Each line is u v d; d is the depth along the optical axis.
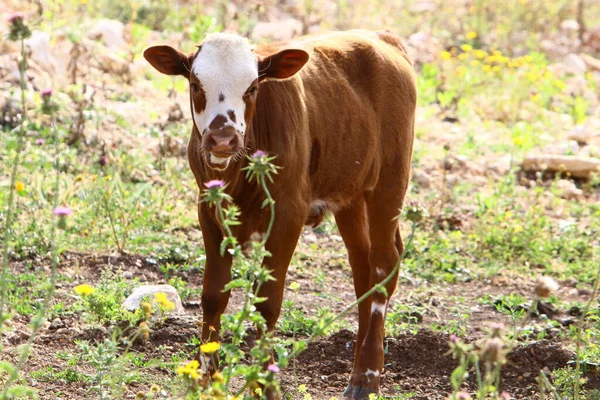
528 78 21.42
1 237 12.62
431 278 13.73
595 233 15.70
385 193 10.85
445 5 29.58
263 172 7.38
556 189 17.25
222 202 9.04
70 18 21.64
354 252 10.97
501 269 14.27
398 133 10.94
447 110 20.91
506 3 30.23
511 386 10.23
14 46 18.56
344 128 10.24
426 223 15.50
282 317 11.64
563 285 13.88
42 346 10.11
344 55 10.68
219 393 6.84
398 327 11.35
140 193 14.32
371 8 28.12
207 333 9.19
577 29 28.97
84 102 16.25
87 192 13.95
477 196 16.03
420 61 23.58
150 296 11.09
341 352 10.84
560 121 21.08
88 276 12.27
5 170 14.59
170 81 19.86
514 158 18.48
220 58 8.84
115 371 8.25
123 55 19.94
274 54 9.12
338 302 12.54
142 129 17.27
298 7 26.48
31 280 11.74
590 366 10.37
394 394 10.04
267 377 6.93
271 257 9.27
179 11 23.86
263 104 9.27
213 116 8.70
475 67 23.17
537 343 10.73
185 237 13.94
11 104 16.52
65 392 8.95
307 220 10.50
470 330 11.70
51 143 15.52
